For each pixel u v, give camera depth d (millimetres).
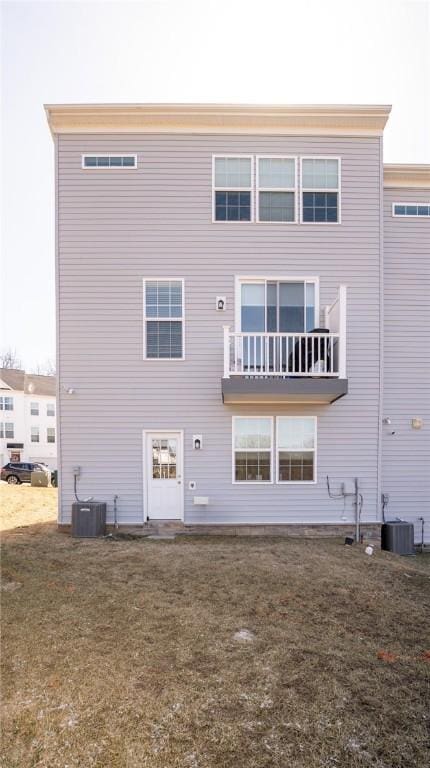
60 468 8156
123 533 8062
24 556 6211
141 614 4340
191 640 3838
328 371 7891
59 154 8195
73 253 8219
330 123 8258
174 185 8250
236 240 8289
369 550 7047
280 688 3170
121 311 8242
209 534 8109
